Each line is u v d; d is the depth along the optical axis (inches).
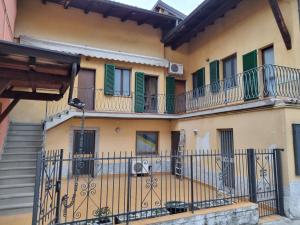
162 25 493.0
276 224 218.7
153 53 493.0
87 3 414.9
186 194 302.2
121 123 453.1
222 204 223.6
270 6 296.0
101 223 179.0
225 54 402.3
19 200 234.8
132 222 179.8
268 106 262.5
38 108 392.5
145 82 487.2
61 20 422.9
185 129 438.6
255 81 324.8
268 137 262.8
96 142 428.8
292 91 275.1
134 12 444.1
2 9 230.1
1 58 139.9
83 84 426.9
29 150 308.2
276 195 243.3
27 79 159.5
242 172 296.8
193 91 459.2
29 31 396.5
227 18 401.7
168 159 466.0
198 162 385.7
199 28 439.2
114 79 445.4
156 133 487.2
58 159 188.2
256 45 341.1
